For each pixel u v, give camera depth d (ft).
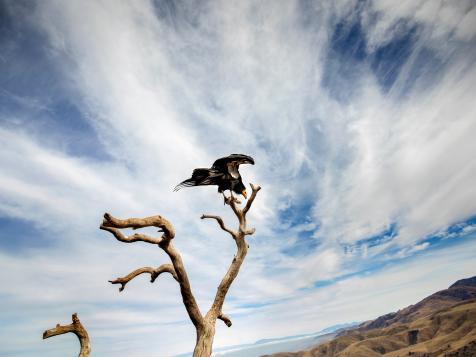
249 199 22.77
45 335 14.84
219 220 22.45
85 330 15.94
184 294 19.30
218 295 21.61
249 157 24.08
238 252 22.74
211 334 19.94
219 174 23.38
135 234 16.57
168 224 17.30
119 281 18.90
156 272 20.06
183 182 23.24
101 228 14.75
